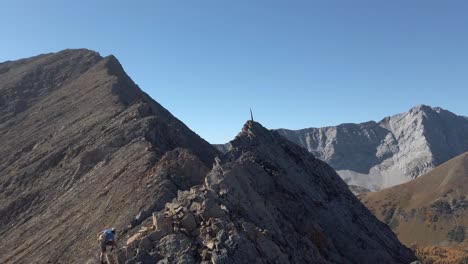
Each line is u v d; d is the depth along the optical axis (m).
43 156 80.12
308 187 53.78
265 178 45.69
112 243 27.72
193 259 25.36
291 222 42.31
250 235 27.70
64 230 53.12
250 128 58.72
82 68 137.00
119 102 91.56
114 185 55.22
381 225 60.16
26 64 155.62
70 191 64.88
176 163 52.50
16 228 62.75
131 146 66.62
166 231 27.14
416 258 56.09
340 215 53.03
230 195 32.72
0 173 81.69
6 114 113.31
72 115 96.00
